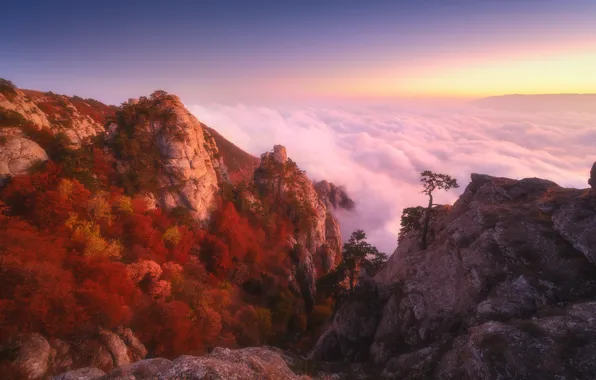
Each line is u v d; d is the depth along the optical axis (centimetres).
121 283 3956
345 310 3922
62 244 3984
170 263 5022
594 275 2517
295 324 6309
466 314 2883
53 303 2967
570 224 2795
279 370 1831
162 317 4003
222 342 4506
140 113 6725
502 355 1944
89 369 1819
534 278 2639
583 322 2031
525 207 3344
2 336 2611
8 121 5234
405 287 3512
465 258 3109
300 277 8144
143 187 6044
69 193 4566
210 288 5456
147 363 1834
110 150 6294
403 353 3112
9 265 2959
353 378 2998
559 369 1814
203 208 6950
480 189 3978
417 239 4412
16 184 4328
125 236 4978
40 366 2588
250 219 8344
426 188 4231
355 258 4428
